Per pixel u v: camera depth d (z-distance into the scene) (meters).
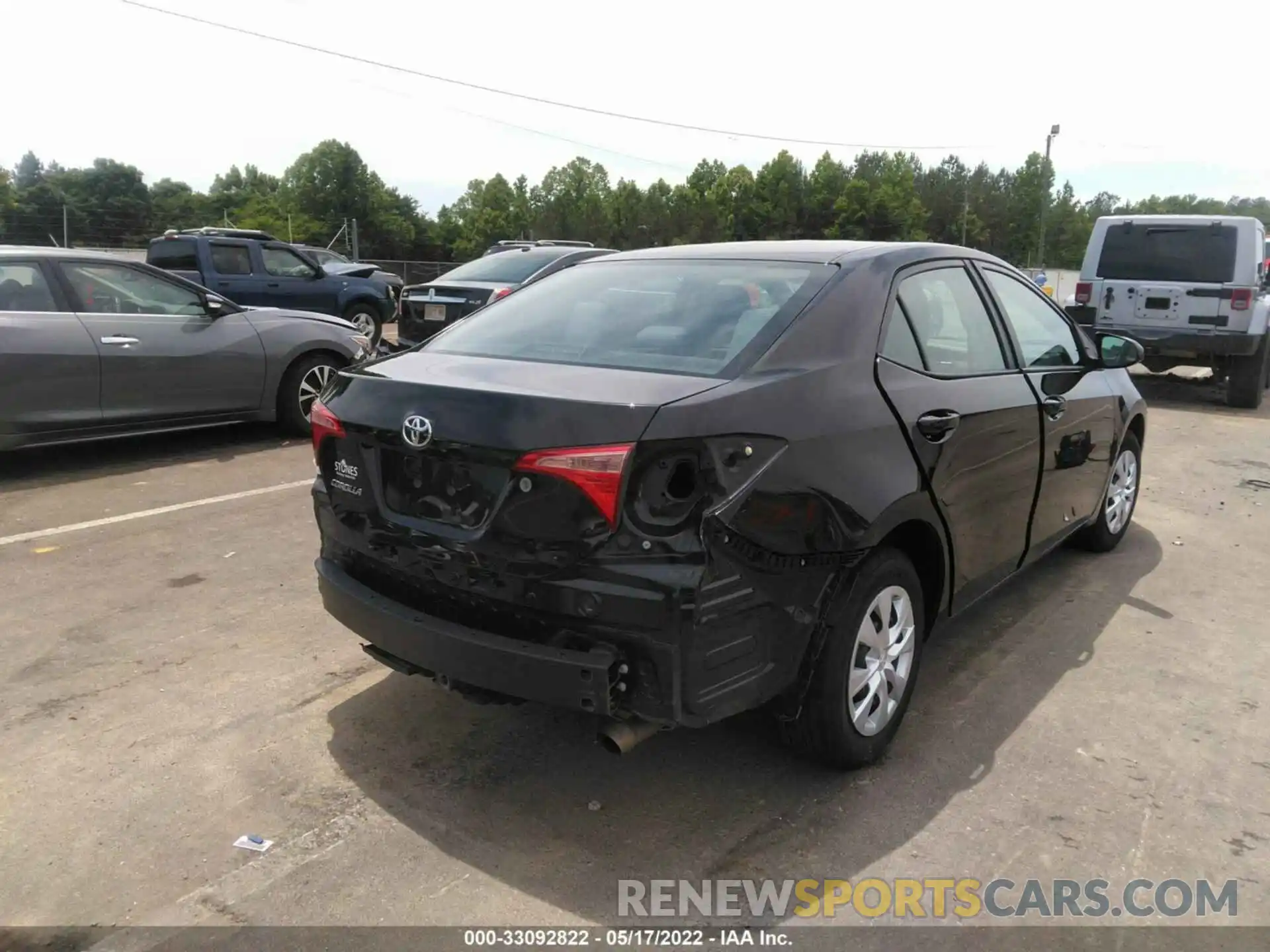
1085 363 4.88
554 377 2.96
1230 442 9.34
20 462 7.50
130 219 107.06
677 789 3.21
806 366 3.06
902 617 3.38
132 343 7.29
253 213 102.75
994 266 4.36
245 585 4.96
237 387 7.97
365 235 101.56
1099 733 3.63
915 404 3.36
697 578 2.59
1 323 6.68
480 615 2.83
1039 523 4.43
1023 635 4.53
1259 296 11.25
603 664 2.60
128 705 3.73
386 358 3.50
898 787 3.25
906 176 109.06
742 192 109.00
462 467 2.81
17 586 4.91
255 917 2.61
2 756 3.35
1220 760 3.46
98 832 2.96
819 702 3.09
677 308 3.41
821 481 2.92
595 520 2.58
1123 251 11.48
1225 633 4.59
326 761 3.36
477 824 3.02
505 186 105.19
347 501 3.17
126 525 5.93
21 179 124.69
